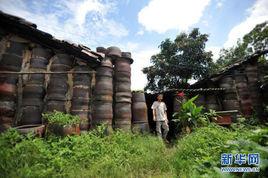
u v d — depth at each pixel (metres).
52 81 5.66
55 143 4.25
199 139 4.52
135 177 3.39
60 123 4.70
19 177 2.90
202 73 15.04
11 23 5.10
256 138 3.00
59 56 5.96
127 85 7.12
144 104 7.50
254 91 8.89
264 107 8.70
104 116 6.24
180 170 3.52
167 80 15.37
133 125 7.15
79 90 6.06
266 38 14.45
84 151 4.13
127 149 4.75
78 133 4.92
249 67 9.30
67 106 5.93
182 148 4.48
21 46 5.37
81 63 6.48
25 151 3.61
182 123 6.92
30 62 5.48
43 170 3.18
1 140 3.77
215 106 9.25
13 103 4.94
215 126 5.70
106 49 7.28
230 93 9.22
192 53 15.23
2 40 5.20
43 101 5.49
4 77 4.93
